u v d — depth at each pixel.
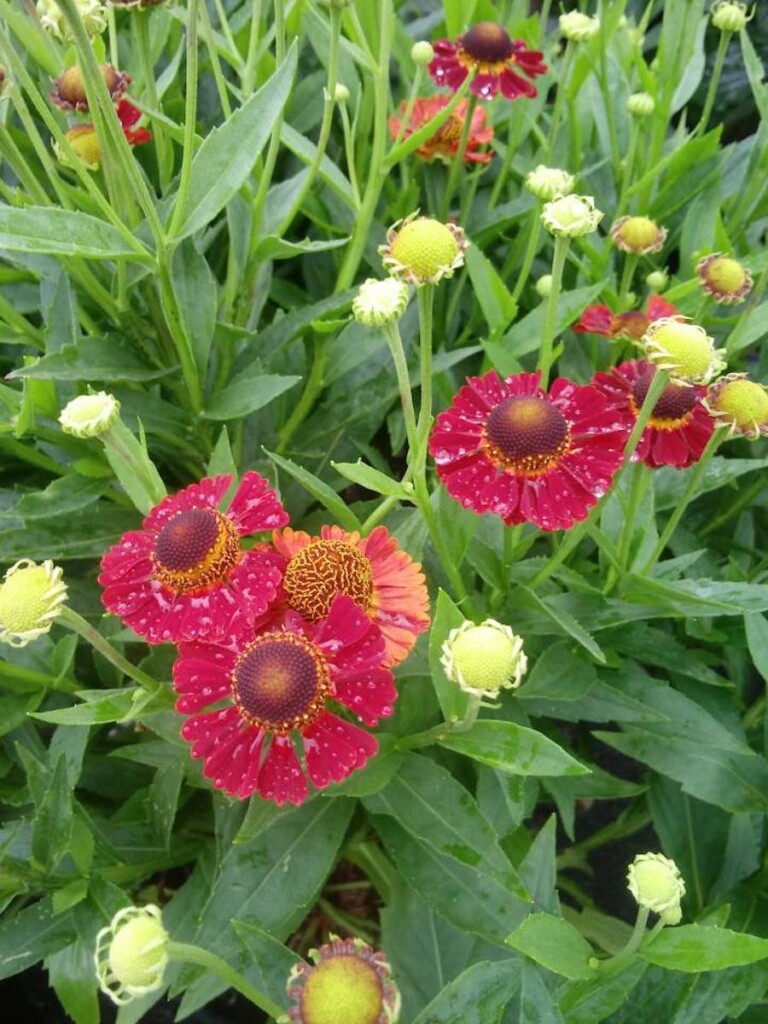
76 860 0.25
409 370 0.35
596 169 0.42
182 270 0.30
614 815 0.44
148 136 0.33
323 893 0.38
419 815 0.24
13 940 0.25
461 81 0.36
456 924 0.24
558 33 0.46
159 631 0.21
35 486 0.36
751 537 0.37
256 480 0.23
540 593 0.29
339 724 0.20
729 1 0.40
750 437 0.24
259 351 0.32
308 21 0.39
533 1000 0.19
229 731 0.20
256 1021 0.34
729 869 0.30
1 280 0.34
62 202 0.29
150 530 0.23
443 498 0.26
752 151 0.40
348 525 0.25
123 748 0.28
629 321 0.33
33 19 0.28
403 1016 0.26
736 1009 0.23
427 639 0.25
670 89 0.40
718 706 0.30
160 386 0.35
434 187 0.42
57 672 0.28
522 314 0.41
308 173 0.32
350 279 0.35
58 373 0.28
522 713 0.27
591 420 0.24
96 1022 0.25
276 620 0.22
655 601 0.27
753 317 0.30
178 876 0.37
